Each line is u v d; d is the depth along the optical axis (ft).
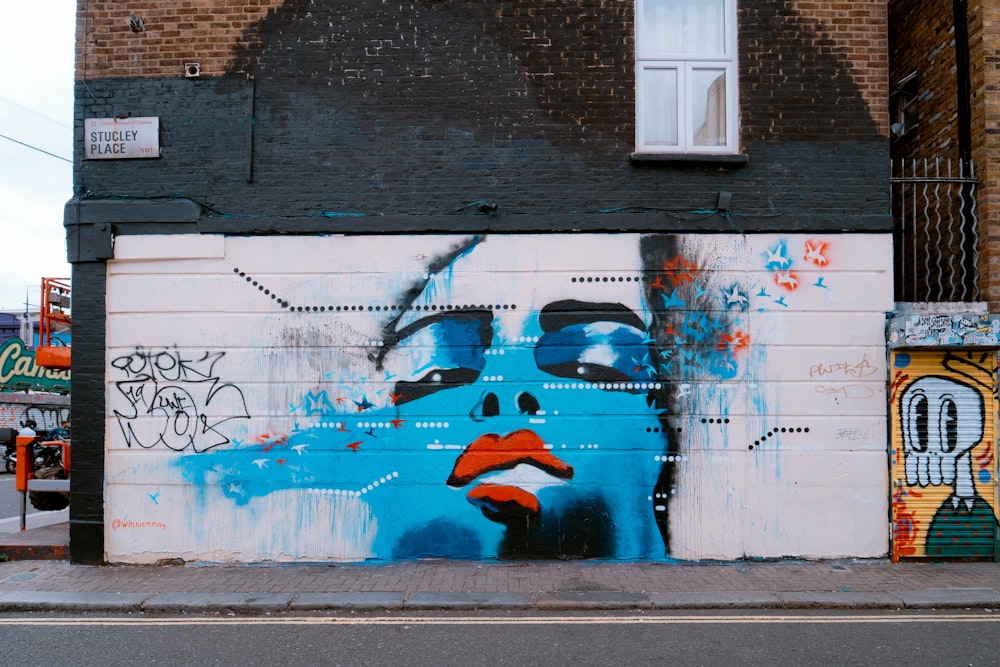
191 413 23.73
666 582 21.38
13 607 19.63
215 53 24.44
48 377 62.39
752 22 24.61
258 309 23.89
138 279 23.95
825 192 24.11
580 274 23.86
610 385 23.72
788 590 20.57
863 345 23.75
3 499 42.37
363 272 23.94
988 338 22.41
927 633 17.66
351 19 24.50
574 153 24.18
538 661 15.94
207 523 23.61
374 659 16.07
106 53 24.52
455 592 20.44
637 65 24.90
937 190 24.98
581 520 23.56
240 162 24.17
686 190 24.11
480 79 24.36
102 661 15.98
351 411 23.77
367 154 24.22
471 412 23.70
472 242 23.94
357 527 23.63
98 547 23.49
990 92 24.16
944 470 23.53
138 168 24.27
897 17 29.86
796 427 23.66
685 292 23.84
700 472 23.61
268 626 18.33
